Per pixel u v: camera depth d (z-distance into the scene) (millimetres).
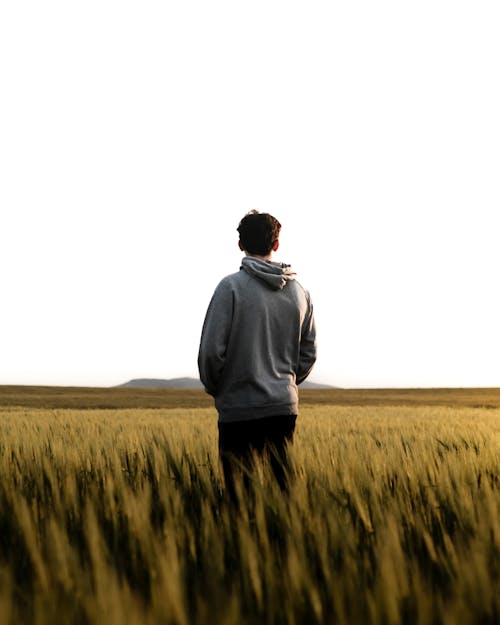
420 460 4207
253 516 3021
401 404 44344
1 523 2986
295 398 4062
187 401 47781
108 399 50031
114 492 3414
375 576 2262
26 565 2465
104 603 1794
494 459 4543
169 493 3355
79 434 8594
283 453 3861
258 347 3967
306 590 2047
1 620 1744
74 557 2273
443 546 2760
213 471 4117
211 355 3896
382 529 2594
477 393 64688
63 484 3756
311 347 4340
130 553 2568
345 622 1878
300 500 3037
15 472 4215
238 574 2299
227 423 3977
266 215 4129
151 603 1941
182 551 2555
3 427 9664
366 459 4418
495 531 2469
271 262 4156
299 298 4148
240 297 3943
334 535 2564
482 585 1947
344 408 31812
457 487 3283
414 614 1927
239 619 1857
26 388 66250
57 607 1892
